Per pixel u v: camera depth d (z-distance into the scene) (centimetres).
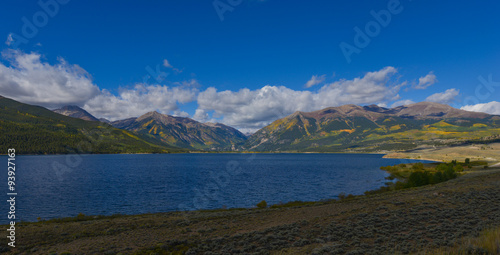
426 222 2402
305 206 4384
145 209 5362
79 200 6241
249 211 4209
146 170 15488
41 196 6731
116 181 10094
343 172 14112
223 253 1888
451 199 3281
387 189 7106
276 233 2367
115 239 2528
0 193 7131
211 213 4188
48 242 2497
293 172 14312
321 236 2183
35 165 17825
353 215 2819
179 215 4059
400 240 1920
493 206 2845
